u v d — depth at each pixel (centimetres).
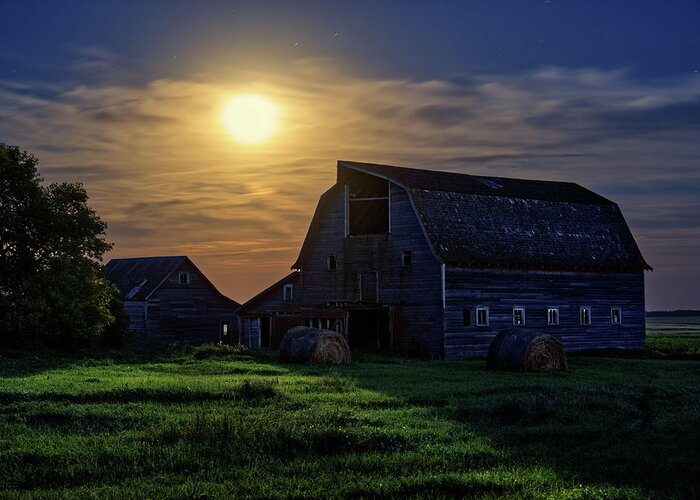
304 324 5347
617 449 1852
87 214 4956
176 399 2383
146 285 7150
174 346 4972
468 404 2347
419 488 1518
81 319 4666
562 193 5953
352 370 3462
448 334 4791
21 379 2794
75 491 1498
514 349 3528
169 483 1562
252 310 6141
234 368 3388
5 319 4525
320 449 1831
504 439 1925
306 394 2508
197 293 7419
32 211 4750
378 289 5081
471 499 1461
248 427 1923
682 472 1653
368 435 1870
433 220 4919
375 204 5184
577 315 5397
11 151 4838
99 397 2366
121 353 4331
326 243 5303
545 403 2330
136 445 1792
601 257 5544
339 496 1469
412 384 2858
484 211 5216
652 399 2564
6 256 4691
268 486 1518
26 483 1584
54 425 2025
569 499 1437
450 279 4831
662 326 14588
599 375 3366
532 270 5194
